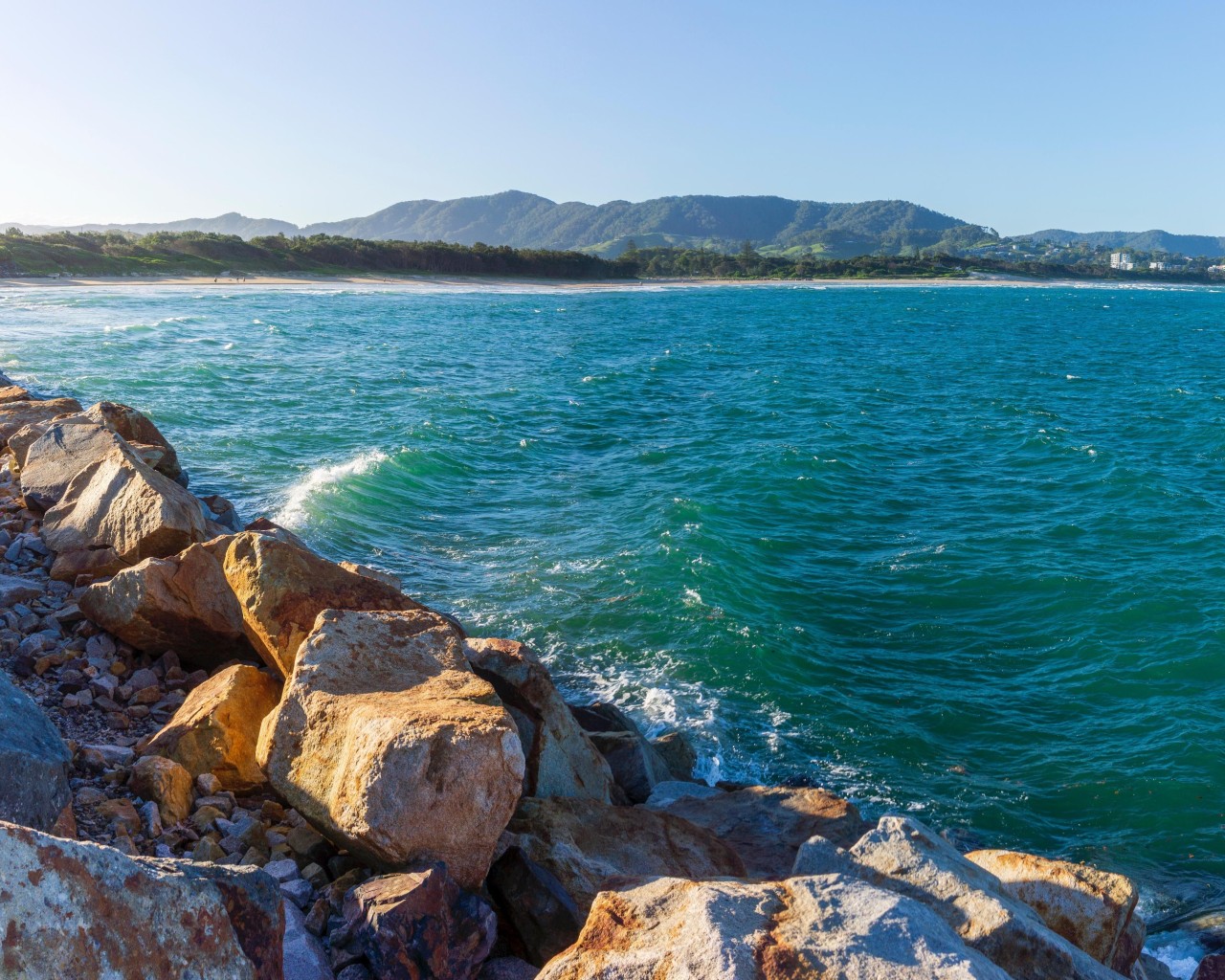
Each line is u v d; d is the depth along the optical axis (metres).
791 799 9.08
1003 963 4.98
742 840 8.41
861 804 10.83
